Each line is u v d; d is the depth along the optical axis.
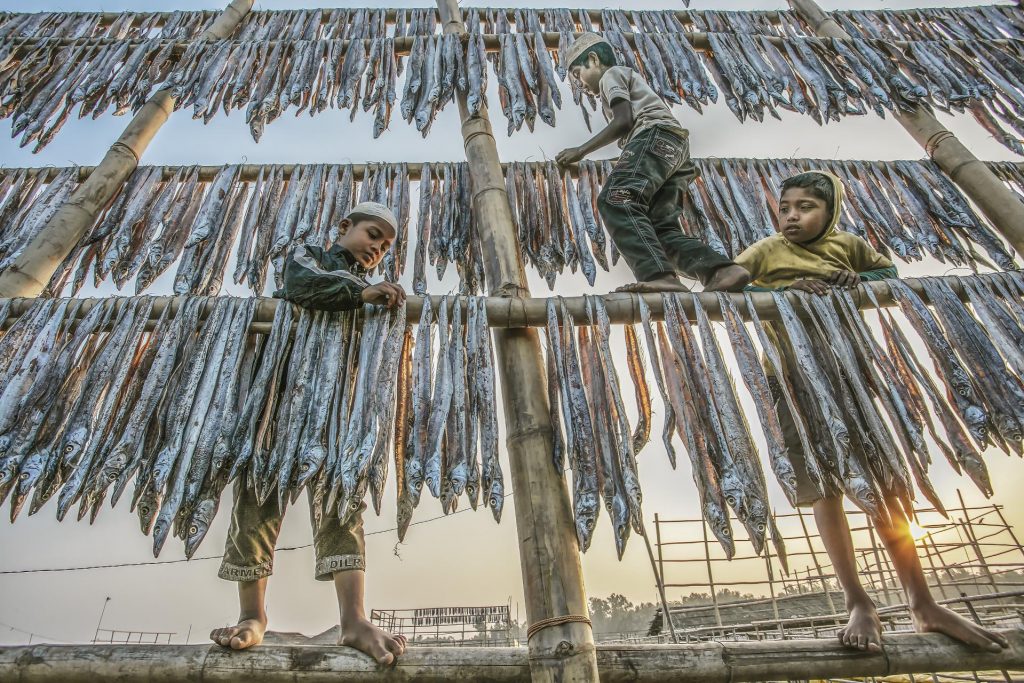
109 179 3.01
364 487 1.93
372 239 2.64
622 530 1.92
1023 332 2.41
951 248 3.26
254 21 3.93
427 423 2.10
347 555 2.06
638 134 2.95
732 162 3.50
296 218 3.06
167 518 1.83
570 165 3.37
